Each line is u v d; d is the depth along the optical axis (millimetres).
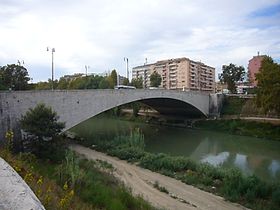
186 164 34781
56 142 32125
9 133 15867
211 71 181875
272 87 58000
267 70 61156
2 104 35312
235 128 67250
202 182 29953
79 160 32750
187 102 73750
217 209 23500
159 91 63500
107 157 40250
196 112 83688
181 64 161875
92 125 78062
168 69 168500
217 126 71438
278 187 26500
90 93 47938
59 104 42969
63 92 43531
